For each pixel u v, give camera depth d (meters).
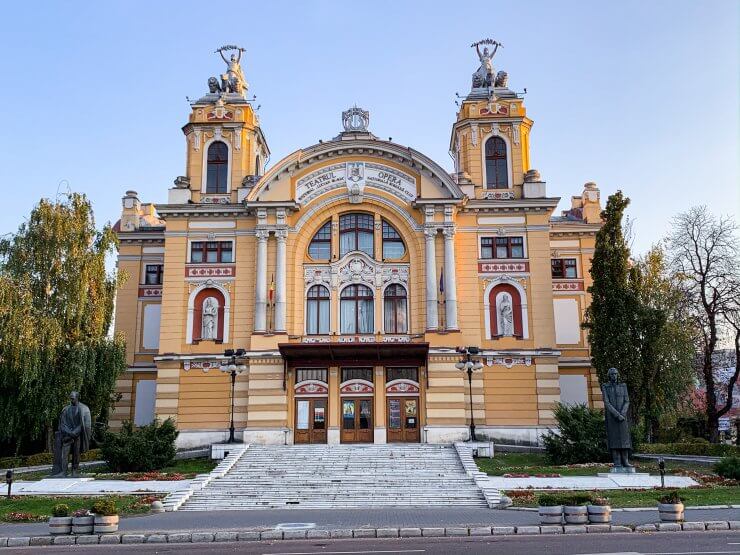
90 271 43.00
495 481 31.30
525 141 50.09
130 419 50.47
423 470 34.56
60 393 40.00
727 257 48.59
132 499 29.14
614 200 43.09
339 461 36.50
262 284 45.28
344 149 47.19
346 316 45.91
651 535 18.97
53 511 21.67
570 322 52.59
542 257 46.25
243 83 53.03
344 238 47.12
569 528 20.14
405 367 44.75
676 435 50.84
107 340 43.16
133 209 55.19
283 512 26.98
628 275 43.06
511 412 43.81
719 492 26.83
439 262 45.47
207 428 44.28
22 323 39.25
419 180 46.72
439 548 17.62
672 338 43.28
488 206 46.62
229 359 42.31
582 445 36.09
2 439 40.41
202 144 50.00
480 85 51.72
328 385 44.44
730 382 48.84
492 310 45.72
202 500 29.80
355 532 20.61
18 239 42.88
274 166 46.69
